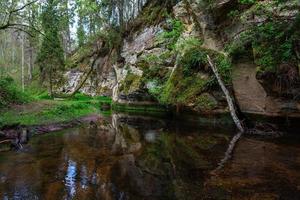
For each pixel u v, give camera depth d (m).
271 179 8.49
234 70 17.72
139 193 7.95
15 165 10.42
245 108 17.16
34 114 20.22
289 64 14.12
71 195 7.84
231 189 7.86
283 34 14.36
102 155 12.05
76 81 48.84
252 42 16.11
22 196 7.75
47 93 42.62
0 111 19.53
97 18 41.44
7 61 65.06
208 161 10.67
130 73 32.53
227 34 19.89
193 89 20.41
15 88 25.08
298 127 14.62
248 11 17.98
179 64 22.95
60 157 11.60
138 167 10.37
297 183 8.12
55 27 34.84
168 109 24.25
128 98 31.08
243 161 10.40
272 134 15.14
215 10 20.52
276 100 15.15
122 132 17.97
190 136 15.73
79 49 54.72
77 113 24.39
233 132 16.28
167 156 11.73
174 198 7.53
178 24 26.73
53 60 37.28
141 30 36.38
